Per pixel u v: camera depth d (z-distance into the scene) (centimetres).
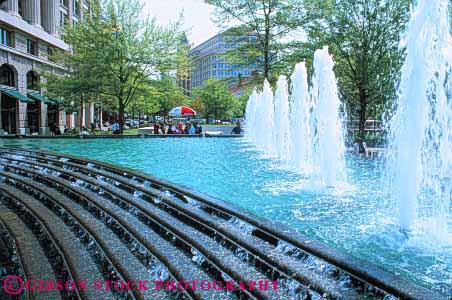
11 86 2994
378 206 539
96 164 892
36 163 978
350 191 648
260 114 1798
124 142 1889
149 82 2780
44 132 3447
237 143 1833
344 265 292
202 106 6006
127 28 2580
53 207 569
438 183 701
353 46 1653
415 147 487
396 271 322
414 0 1076
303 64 1249
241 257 348
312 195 612
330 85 892
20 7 3250
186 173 835
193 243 372
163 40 2653
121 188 659
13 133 3000
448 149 691
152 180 662
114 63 2567
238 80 2698
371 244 386
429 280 305
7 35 2906
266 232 379
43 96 3312
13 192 671
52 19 3634
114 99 2984
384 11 1588
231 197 592
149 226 449
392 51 1596
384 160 1112
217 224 409
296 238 349
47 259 370
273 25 2345
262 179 761
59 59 2855
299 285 283
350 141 1712
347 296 260
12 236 442
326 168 773
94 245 395
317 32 1888
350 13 1641
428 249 375
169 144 1767
